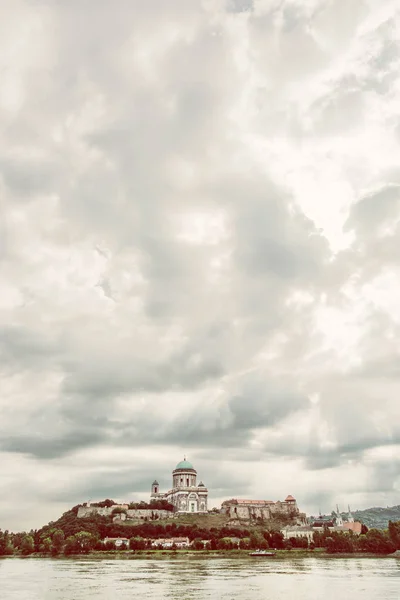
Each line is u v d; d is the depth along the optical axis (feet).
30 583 596.70
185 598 474.49
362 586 541.75
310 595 485.15
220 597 478.18
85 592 520.42
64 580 622.54
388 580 592.19
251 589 527.40
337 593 495.00
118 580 617.21
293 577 630.33
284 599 463.01
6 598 489.26
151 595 494.59
